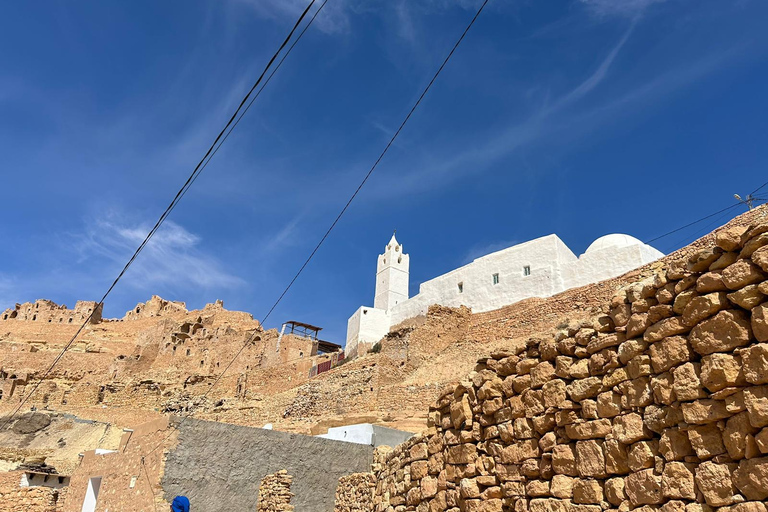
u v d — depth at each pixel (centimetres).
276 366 6303
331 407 4612
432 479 973
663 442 572
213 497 1909
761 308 501
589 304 3762
